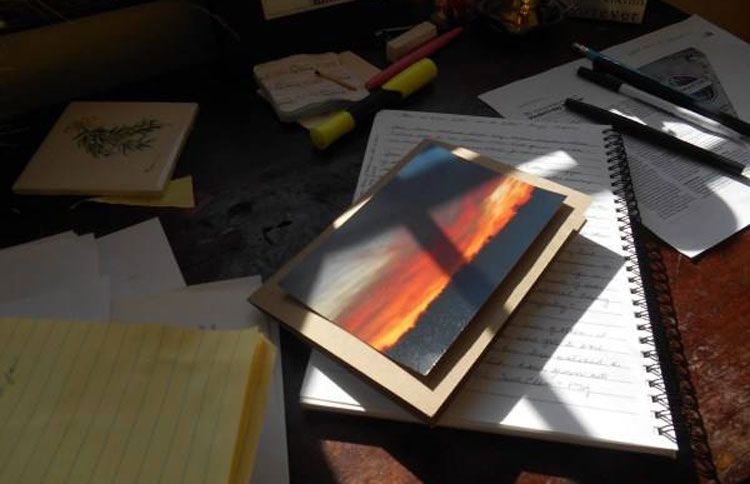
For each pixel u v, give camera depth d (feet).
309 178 1.91
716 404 1.30
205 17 2.41
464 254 1.46
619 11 2.50
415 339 1.30
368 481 1.23
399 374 1.26
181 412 1.13
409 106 2.18
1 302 1.56
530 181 1.67
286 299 1.44
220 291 1.55
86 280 1.61
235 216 1.79
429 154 1.75
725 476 1.20
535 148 1.93
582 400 1.29
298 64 2.27
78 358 1.21
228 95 2.26
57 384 1.18
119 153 1.96
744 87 2.18
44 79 2.25
